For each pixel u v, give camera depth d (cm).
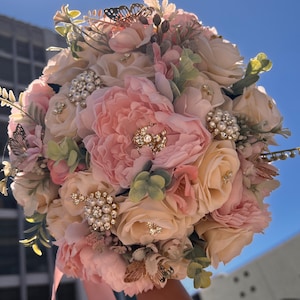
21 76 2239
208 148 98
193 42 109
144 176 94
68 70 115
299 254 734
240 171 103
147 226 98
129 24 114
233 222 100
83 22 118
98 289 129
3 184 118
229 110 106
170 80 100
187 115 97
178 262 103
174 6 120
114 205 100
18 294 1628
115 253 101
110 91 100
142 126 98
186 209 96
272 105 111
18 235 1719
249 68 112
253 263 770
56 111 109
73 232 102
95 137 100
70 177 105
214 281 781
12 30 2364
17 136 113
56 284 128
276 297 716
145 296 113
